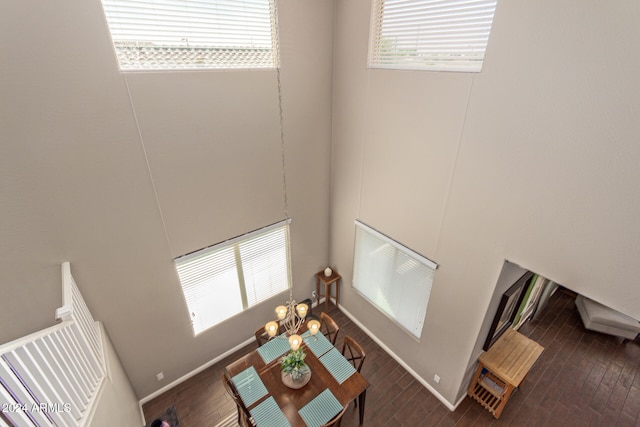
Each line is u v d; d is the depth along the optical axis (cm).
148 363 414
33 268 287
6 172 251
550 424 407
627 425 408
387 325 493
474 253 330
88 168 290
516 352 405
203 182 369
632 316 234
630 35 190
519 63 245
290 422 315
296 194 468
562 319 580
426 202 363
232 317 479
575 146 231
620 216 221
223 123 357
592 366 488
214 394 442
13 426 165
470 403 430
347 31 387
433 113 322
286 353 391
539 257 277
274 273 505
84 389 247
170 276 388
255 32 348
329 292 567
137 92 294
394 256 436
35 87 246
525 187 269
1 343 287
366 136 411
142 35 287
